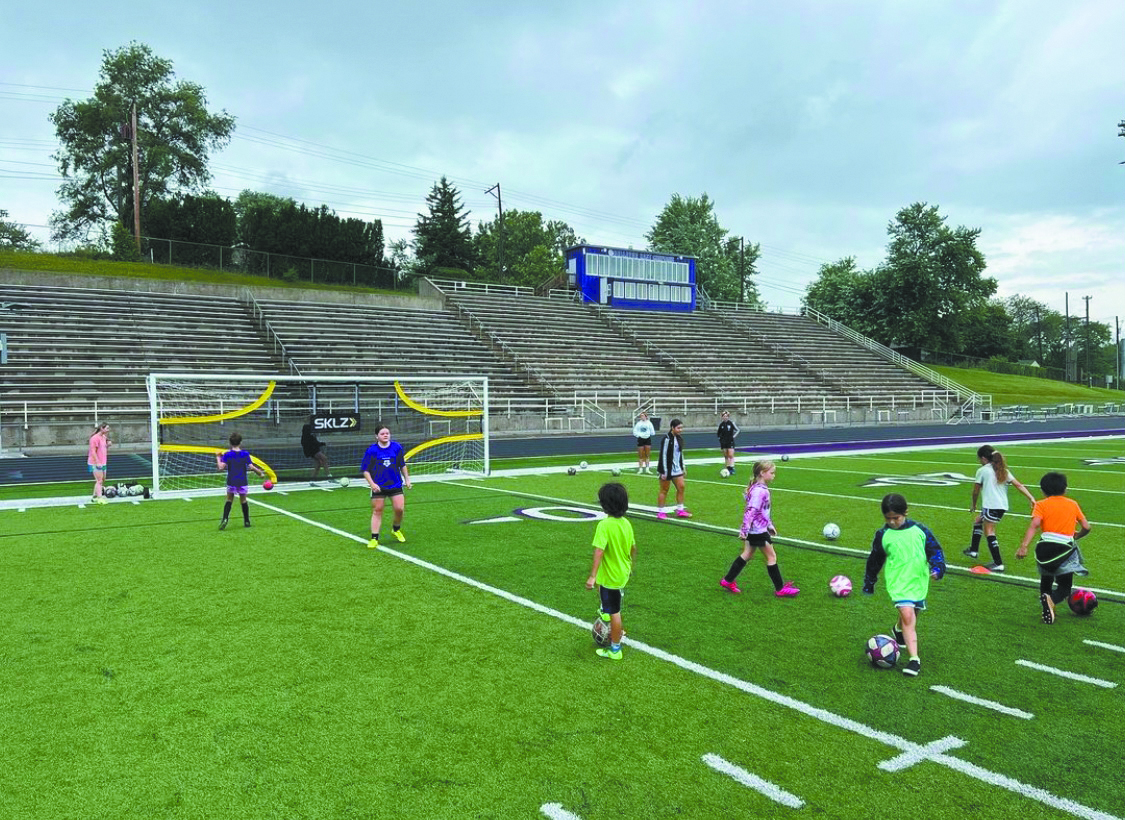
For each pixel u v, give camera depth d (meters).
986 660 6.33
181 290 37.00
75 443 25.41
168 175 54.81
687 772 4.48
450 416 20.42
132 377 28.78
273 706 5.39
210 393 26.22
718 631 7.08
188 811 4.07
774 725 5.11
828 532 11.33
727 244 88.00
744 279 84.56
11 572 9.27
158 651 6.50
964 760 4.64
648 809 4.09
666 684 5.80
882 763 4.59
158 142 54.28
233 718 5.20
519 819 4.00
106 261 42.91
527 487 17.39
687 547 10.84
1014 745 4.83
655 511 14.00
